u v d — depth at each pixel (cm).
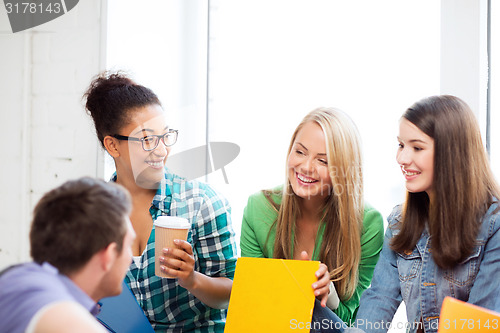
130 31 197
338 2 190
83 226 95
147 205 162
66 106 199
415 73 181
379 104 186
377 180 185
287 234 165
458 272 140
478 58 173
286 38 197
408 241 149
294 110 196
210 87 205
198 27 204
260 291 141
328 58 192
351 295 160
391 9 184
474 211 138
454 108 141
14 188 203
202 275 153
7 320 83
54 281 91
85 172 197
